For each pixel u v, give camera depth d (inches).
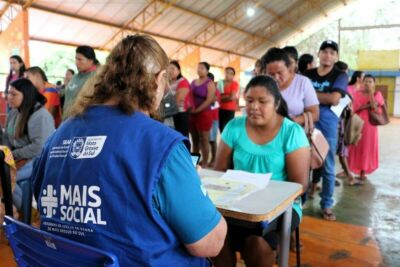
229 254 65.1
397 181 178.2
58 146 40.5
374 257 99.0
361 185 170.9
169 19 566.9
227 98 237.5
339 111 122.6
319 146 88.1
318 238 110.4
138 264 35.9
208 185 63.0
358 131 165.5
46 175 40.4
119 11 499.2
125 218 35.8
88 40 533.3
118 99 39.9
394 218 127.6
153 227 36.1
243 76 887.1
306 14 799.7
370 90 169.2
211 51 753.0
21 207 105.3
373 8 861.8
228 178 67.5
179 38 648.4
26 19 393.4
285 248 61.3
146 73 39.9
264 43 845.8
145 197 35.2
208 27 650.8
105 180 36.0
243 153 78.0
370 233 114.6
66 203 38.0
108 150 36.6
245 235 65.0
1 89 390.6
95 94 41.1
